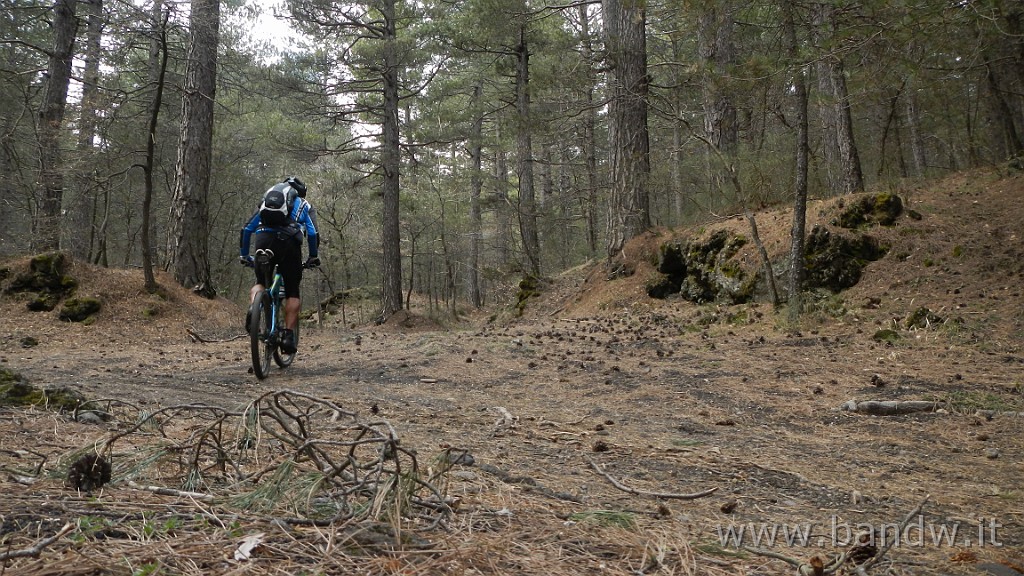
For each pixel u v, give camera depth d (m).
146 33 12.97
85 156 15.55
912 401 4.99
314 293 31.86
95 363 7.95
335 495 2.20
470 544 1.96
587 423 4.79
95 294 12.95
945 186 12.35
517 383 6.56
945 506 2.93
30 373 6.52
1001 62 13.41
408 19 21.48
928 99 14.28
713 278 11.99
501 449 3.87
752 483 3.29
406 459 3.35
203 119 15.17
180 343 11.30
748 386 6.00
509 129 19.80
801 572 2.02
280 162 26.39
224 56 19.14
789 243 10.98
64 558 1.62
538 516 2.44
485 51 23.16
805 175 9.54
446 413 5.05
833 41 7.75
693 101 16.88
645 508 2.79
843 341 7.89
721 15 9.40
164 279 14.44
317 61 19.95
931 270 9.68
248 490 2.44
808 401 5.37
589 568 1.93
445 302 27.30
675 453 3.90
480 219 29.88
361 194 23.91
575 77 15.25
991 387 5.43
